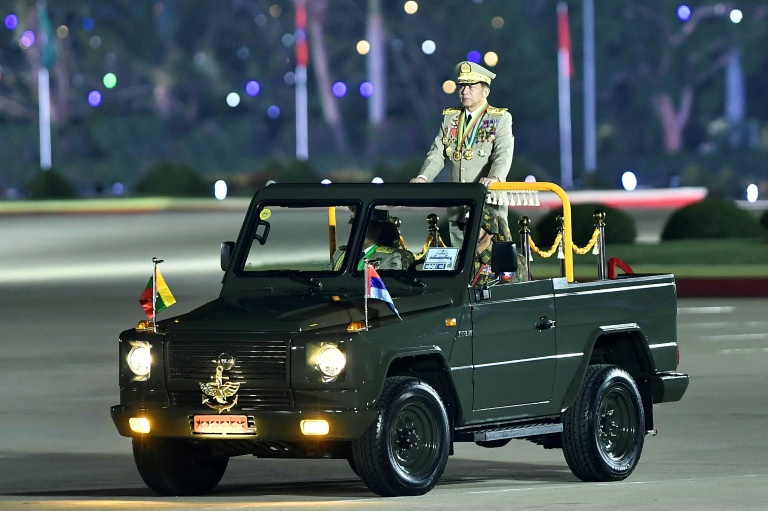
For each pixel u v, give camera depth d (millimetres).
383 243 35219
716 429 47188
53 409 52594
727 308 87250
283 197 36094
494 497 33469
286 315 32594
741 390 55969
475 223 34500
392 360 32281
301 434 31844
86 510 32500
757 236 120812
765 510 31891
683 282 96188
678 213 121938
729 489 35062
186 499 34188
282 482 37969
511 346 34812
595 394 36188
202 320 33031
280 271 35406
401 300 33281
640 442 37312
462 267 34156
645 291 38000
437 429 33156
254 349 32156
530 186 36062
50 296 99062
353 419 31688
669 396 38500
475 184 34906
